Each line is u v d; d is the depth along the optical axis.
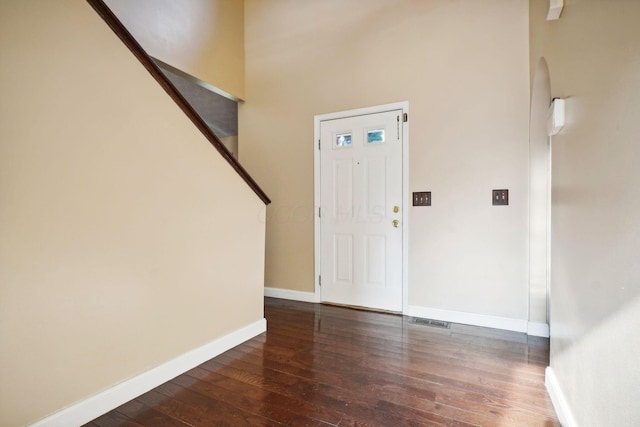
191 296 1.88
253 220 2.35
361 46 3.05
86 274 1.38
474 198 2.61
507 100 2.50
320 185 3.26
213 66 3.26
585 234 1.16
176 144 1.77
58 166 1.28
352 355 2.05
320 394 1.61
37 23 1.21
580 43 1.19
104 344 1.46
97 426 1.36
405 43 2.86
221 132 5.25
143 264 1.62
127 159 1.53
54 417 1.28
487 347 2.18
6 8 1.13
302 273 3.37
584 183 1.17
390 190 2.94
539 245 2.40
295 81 3.38
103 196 1.44
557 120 1.43
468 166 2.63
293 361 1.97
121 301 1.52
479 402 1.55
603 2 0.98
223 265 2.10
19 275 1.18
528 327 2.43
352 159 3.10
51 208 1.26
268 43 3.52
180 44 2.90
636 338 0.77
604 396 0.96
